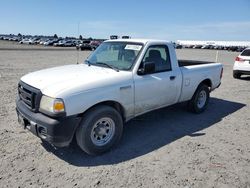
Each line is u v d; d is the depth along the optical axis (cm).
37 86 404
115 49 529
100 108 414
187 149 458
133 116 489
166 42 548
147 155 431
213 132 545
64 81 407
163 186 345
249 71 1262
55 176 360
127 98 455
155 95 511
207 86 677
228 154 445
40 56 2677
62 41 7125
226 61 2678
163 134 524
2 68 1465
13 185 336
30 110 407
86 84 401
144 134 521
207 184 354
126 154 432
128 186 342
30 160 400
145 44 498
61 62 1989
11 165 383
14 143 455
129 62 485
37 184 340
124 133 524
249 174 384
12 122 556
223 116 659
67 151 436
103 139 434
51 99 374
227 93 957
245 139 513
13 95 796
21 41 7869
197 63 742
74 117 385
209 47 8462
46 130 374
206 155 438
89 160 409
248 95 927
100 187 338
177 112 676
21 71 1368
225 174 381
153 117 631
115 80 436
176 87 561
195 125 584
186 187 345
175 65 564
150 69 477
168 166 397
